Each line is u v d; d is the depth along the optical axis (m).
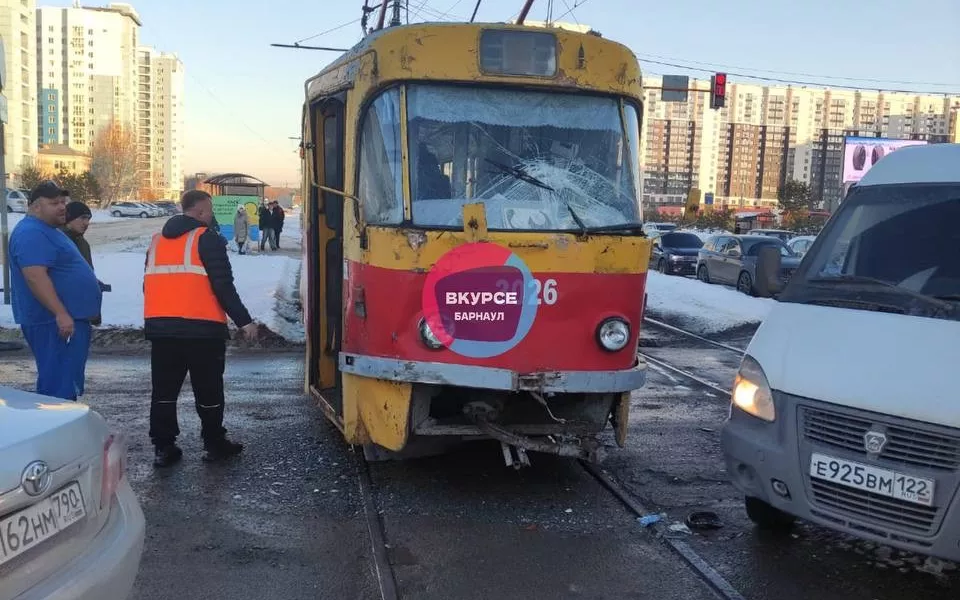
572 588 4.00
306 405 7.62
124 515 3.05
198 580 3.98
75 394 5.80
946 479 3.44
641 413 7.71
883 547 4.54
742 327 14.05
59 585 2.55
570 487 5.47
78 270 5.73
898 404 3.60
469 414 5.09
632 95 5.38
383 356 4.84
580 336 4.90
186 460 5.87
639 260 5.05
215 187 34.09
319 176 6.32
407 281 4.70
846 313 4.19
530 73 5.10
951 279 4.12
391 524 4.75
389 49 4.98
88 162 103.75
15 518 2.45
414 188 4.84
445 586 3.98
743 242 21.44
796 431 3.96
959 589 4.04
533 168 5.06
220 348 5.77
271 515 4.86
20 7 97.38
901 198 4.66
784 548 4.52
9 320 11.29
